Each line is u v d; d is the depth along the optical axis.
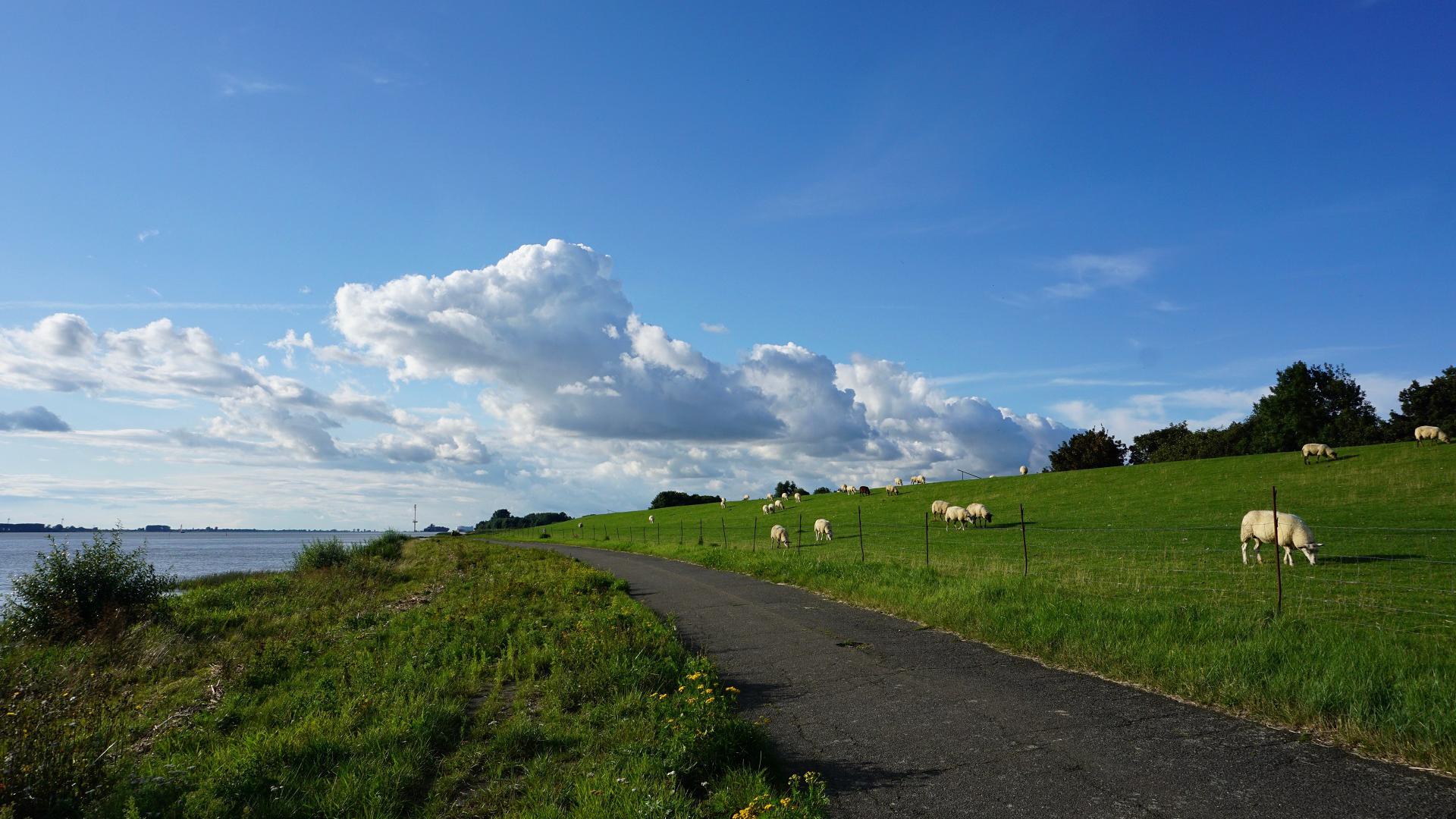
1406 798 5.20
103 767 6.44
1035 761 6.25
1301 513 29.84
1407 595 13.94
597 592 20.03
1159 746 6.44
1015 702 7.94
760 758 6.36
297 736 7.45
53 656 13.66
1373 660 7.82
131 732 8.52
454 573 30.41
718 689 8.13
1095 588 14.92
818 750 6.84
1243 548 19.80
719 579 23.06
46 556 17.73
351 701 8.88
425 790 6.36
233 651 13.92
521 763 6.75
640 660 9.79
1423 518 25.94
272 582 27.38
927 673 9.40
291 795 6.12
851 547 32.41
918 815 5.34
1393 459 39.06
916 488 66.50
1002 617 11.65
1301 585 15.36
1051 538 29.08
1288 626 9.76
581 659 10.14
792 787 5.65
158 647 14.20
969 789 5.75
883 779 6.06
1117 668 8.91
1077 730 6.95
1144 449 103.19
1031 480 56.16
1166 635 9.66
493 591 20.36
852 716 7.80
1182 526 30.09
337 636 14.82
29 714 6.68
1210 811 5.16
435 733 7.66
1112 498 42.28
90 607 17.53
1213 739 6.57
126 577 18.39
